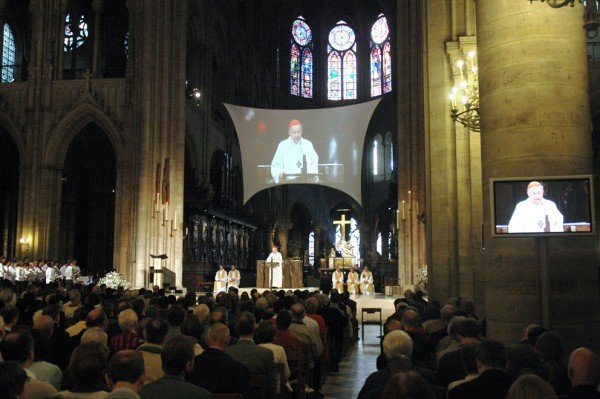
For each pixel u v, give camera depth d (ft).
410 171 102.83
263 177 107.86
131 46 112.06
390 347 18.70
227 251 155.02
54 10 115.75
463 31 55.57
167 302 38.40
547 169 29.86
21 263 96.12
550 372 17.95
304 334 32.04
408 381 10.00
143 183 106.63
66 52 135.85
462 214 54.80
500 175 30.94
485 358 16.38
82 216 136.26
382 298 96.53
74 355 15.15
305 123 108.17
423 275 85.92
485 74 32.22
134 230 106.42
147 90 109.09
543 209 28.58
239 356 22.40
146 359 20.84
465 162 55.11
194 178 127.75
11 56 130.93
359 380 43.93
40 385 15.55
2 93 114.21
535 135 30.14
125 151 109.60
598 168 89.97
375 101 105.29
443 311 32.19
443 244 55.26
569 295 29.58
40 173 111.04
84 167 135.03
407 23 106.22
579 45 30.76
